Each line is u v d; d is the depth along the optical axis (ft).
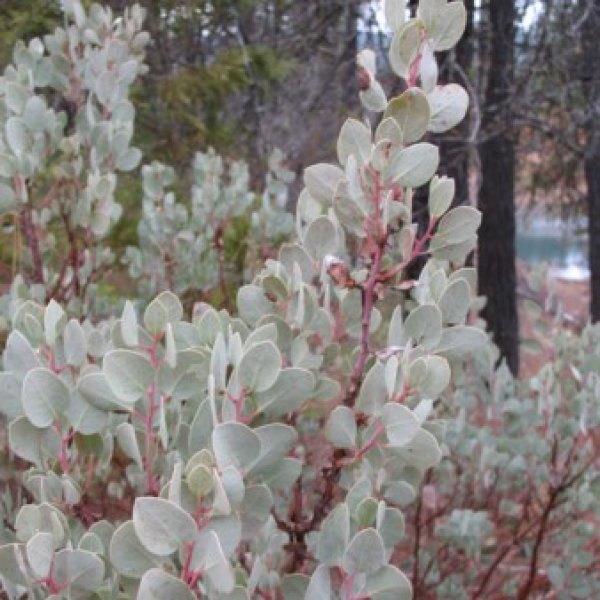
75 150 9.65
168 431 4.83
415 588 8.95
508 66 22.74
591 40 21.93
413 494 5.65
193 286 12.02
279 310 5.58
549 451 9.71
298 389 4.49
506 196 26.37
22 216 9.44
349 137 4.92
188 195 23.40
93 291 10.17
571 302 55.26
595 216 32.76
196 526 3.72
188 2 23.59
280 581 5.08
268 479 4.62
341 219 5.04
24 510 4.19
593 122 22.98
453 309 5.48
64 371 5.17
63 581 4.06
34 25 20.02
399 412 4.69
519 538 9.95
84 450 5.23
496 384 10.42
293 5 26.78
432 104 4.97
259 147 29.22
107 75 9.93
